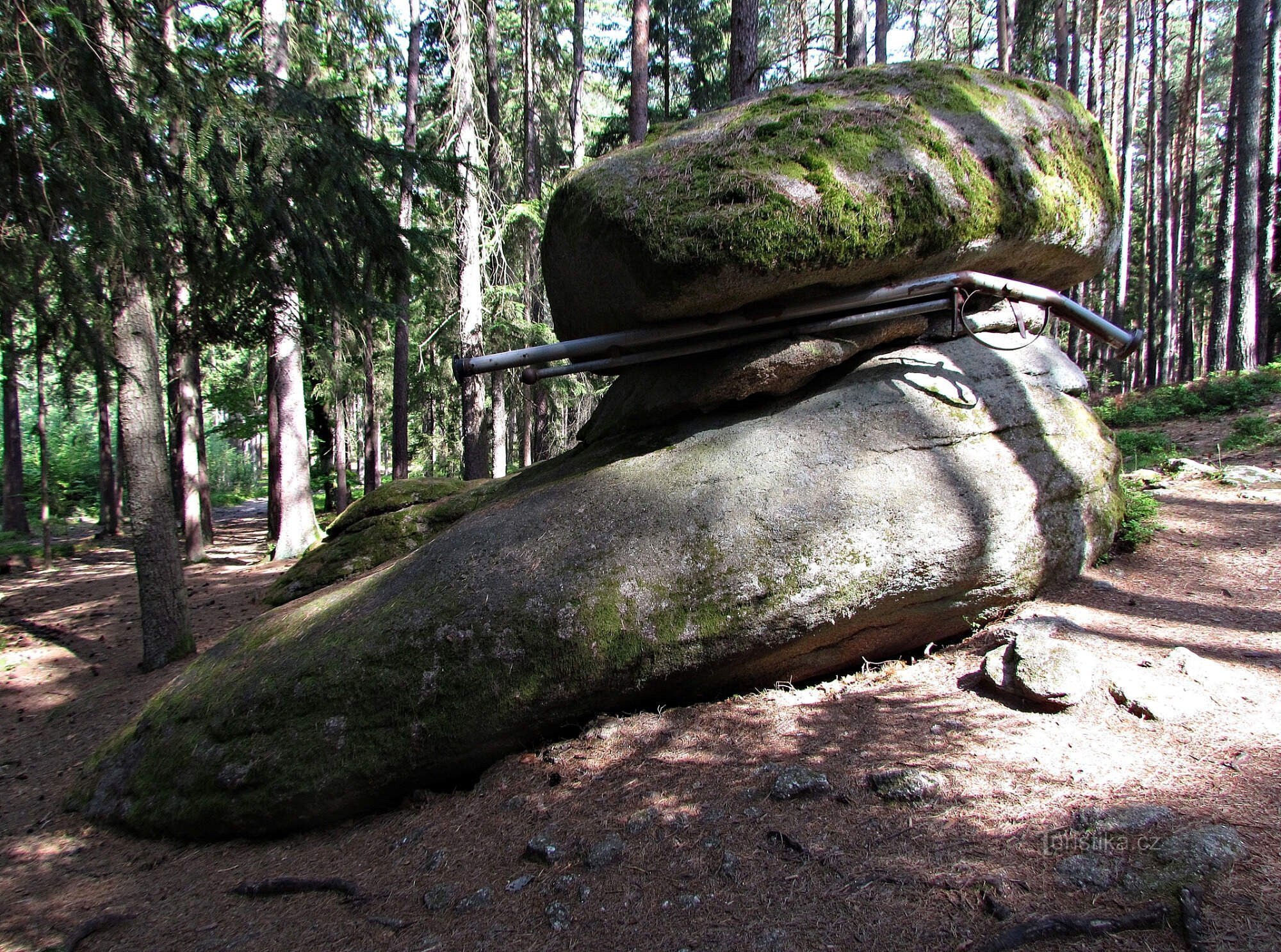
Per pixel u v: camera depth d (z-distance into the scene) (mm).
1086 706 3748
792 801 3473
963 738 3695
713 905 3008
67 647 9836
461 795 4375
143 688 7930
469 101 14477
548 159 21734
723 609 4293
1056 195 4840
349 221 7191
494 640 4402
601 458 5324
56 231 5152
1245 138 16016
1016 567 4695
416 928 3328
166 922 3871
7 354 5484
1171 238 23406
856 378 5004
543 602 4410
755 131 4484
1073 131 5137
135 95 5801
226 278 7129
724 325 4625
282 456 14594
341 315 7855
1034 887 2727
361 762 4445
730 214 4168
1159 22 24406
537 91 20656
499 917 3252
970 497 4602
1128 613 4672
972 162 4570
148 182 5906
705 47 24406
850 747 3785
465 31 14477
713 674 4414
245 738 4676
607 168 4621
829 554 4336
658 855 3354
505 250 18312
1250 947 2326
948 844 3021
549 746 4430
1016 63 18078
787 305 4598
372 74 19938
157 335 8562
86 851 4801
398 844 4039
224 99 6355
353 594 5219
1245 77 16000
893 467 4590
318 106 7016
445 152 14188
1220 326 17359
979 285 4543
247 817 4547
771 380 4789
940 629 4688
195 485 16094
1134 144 31781
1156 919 2494
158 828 4781
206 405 29281
